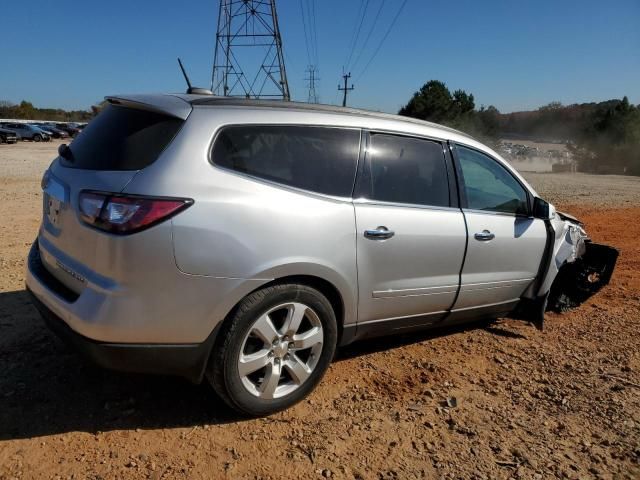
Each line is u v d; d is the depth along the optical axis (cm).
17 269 586
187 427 308
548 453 304
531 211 457
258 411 313
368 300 350
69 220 296
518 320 518
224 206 285
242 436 302
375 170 354
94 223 277
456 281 396
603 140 3853
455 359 421
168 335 280
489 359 425
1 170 1995
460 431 321
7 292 506
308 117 334
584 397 368
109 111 336
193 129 292
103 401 329
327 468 279
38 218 929
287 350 319
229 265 284
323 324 328
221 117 303
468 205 407
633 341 470
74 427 301
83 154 318
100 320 269
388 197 359
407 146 376
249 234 290
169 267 273
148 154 286
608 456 304
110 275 272
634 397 370
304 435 306
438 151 394
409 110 4959
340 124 346
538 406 355
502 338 471
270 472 274
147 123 302
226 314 290
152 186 274
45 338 408
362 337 366
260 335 304
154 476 266
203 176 285
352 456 290
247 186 297
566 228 504
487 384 382
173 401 334
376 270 347
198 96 330
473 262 404
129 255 268
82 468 269
